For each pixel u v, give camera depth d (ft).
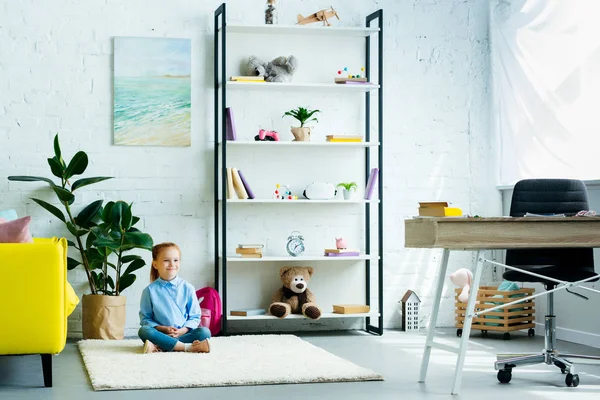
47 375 12.18
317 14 18.83
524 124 18.99
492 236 11.40
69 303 14.49
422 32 20.02
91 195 18.31
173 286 15.44
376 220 19.62
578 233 11.63
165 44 18.62
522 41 18.94
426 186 19.93
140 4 18.58
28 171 18.08
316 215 19.36
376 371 13.55
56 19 18.25
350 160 19.58
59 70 18.25
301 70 19.42
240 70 19.06
